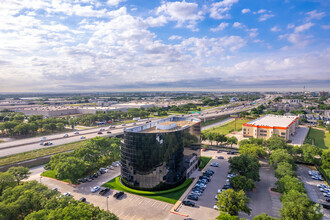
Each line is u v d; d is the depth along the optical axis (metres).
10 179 78.50
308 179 98.25
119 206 75.00
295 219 56.56
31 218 53.09
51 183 93.94
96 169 109.00
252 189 81.88
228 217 55.94
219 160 126.06
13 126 198.50
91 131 199.62
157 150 84.50
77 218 52.38
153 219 67.38
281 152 103.62
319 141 173.25
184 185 90.38
